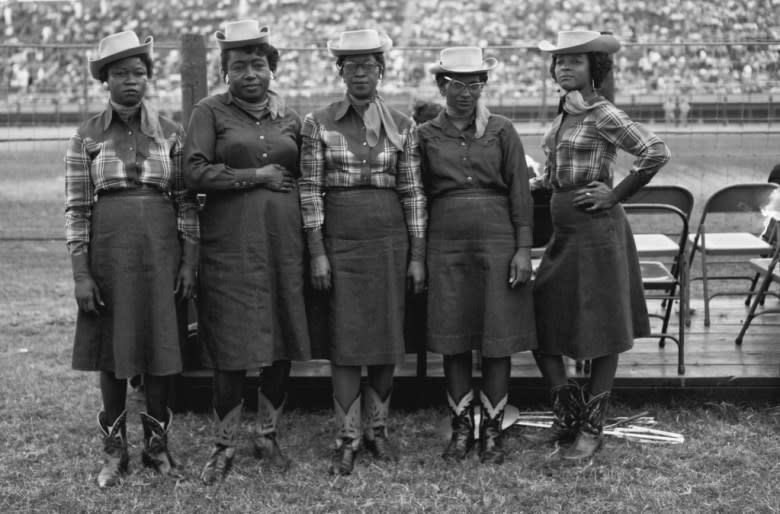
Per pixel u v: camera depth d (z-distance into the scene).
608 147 4.50
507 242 4.51
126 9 25.27
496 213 4.50
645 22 23.58
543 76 13.37
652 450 4.66
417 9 25.12
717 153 11.61
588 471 4.42
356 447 4.53
